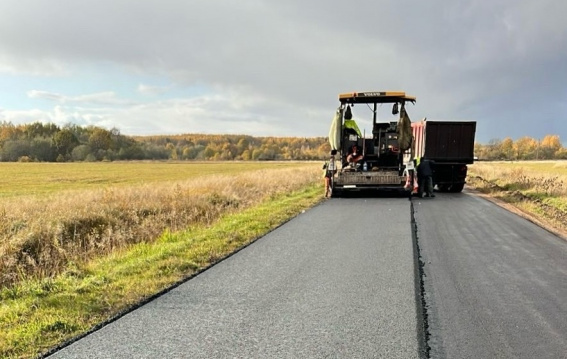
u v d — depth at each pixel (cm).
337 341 398
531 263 682
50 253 922
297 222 1084
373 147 1750
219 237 887
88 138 11106
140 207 1339
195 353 376
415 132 2223
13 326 444
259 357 368
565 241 855
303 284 571
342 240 855
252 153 11938
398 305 492
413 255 729
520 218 1151
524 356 371
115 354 375
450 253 745
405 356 369
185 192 1658
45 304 506
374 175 1667
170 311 477
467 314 467
